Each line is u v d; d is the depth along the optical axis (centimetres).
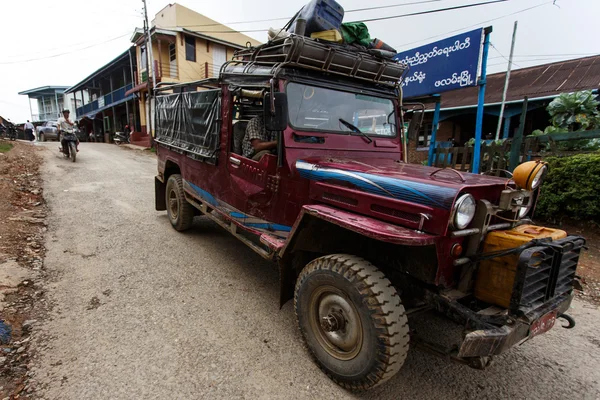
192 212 528
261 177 338
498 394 246
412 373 263
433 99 796
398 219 229
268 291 373
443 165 784
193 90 511
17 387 225
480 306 233
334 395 236
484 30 655
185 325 304
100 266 410
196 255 460
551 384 258
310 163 299
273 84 294
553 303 220
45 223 546
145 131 2167
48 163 1112
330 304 247
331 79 348
